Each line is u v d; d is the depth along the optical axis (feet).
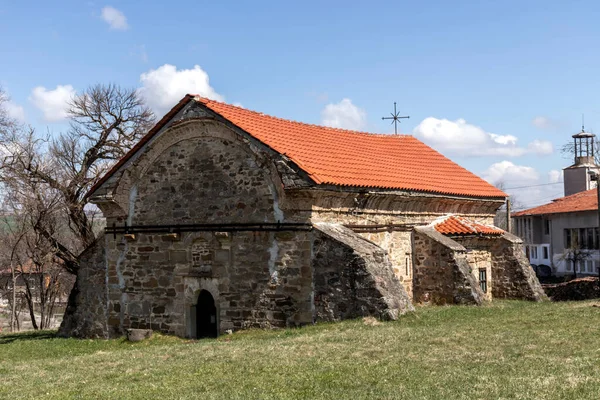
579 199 155.74
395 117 113.50
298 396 35.91
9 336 88.22
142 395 38.42
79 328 77.25
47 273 139.64
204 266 69.26
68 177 116.06
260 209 65.87
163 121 71.15
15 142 110.83
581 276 145.48
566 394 33.35
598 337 49.44
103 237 76.33
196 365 46.52
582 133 183.93
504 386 35.29
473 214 94.79
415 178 82.07
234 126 67.05
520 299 88.69
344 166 71.72
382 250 64.34
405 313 61.82
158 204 72.49
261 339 58.80
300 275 63.57
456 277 76.13
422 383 36.96
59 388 42.80
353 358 44.93
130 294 73.97
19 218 126.82
